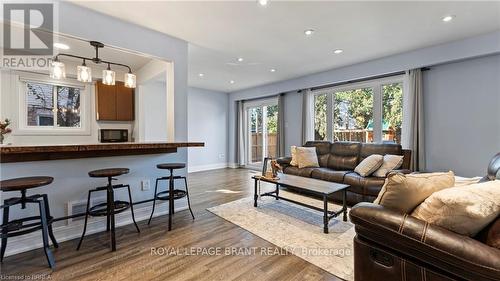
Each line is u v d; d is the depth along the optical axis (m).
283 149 5.96
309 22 2.71
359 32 2.99
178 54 3.17
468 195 1.14
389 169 3.36
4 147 1.75
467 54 3.16
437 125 3.59
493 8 2.41
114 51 3.48
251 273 1.79
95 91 4.59
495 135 3.11
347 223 2.74
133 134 5.05
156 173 3.03
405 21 2.69
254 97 6.61
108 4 2.30
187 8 2.38
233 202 3.58
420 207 1.32
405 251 1.21
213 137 7.09
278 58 4.02
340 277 1.74
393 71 3.88
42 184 1.80
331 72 4.74
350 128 4.81
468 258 1.00
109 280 1.70
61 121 4.36
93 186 2.50
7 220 1.87
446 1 2.28
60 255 2.03
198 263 1.92
